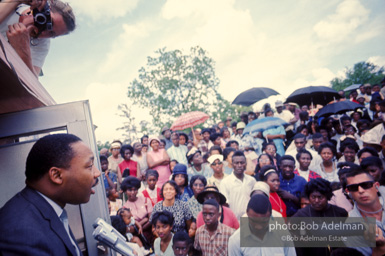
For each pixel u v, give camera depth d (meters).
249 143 5.64
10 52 1.05
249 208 2.42
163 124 11.15
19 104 1.44
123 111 9.33
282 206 3.08
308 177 3.72
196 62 11.54
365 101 8.16
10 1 1.26
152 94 11.28
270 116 6.19
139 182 3.59
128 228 3.11
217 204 2.78
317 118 6.52
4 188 1.32
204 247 2.79
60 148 0.92
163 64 11.35
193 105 11.41
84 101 1.40
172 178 3.62
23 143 1.38
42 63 1.77
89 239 1.31
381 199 2.60
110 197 3.88
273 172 3.13
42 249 0.80
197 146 6.03
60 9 1.48
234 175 3.42
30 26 1.38
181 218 3.19
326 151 3.90
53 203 0.94
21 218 0.82
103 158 4.09
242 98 8.05
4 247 0.76
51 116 1.35
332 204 2.96
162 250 2.94
